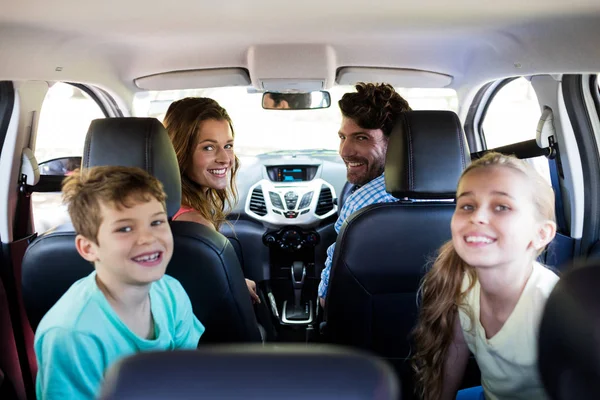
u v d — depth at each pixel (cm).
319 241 342
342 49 244
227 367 46
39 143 232
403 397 189
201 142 199
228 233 342
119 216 119
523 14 177
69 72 225
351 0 163
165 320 133
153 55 248
